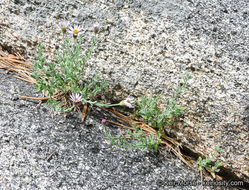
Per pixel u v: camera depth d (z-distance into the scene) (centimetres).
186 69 57
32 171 50
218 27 58
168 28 58
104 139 58
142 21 60
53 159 52
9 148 52
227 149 55
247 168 55
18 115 57
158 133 59
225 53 56
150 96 59
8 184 48
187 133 58
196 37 57
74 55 58
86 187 50
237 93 54
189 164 58
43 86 58
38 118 58
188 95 57
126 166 55
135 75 60
